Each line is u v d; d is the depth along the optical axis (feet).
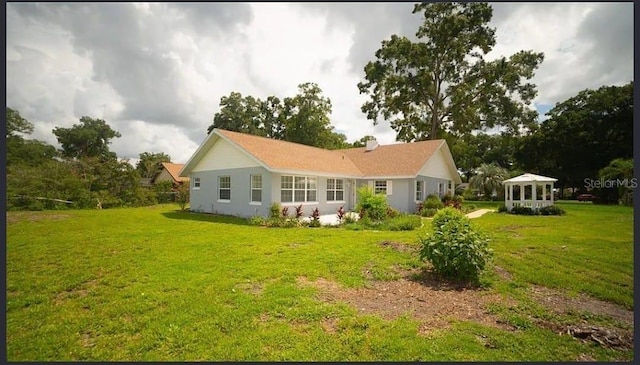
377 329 13.03
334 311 14.80
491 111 110.73
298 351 11.45
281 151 62.90
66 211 65.67
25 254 26.21
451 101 116.26
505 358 11.09
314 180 61.57
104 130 207.00
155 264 23.09
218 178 63.21
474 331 12.97
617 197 98.43
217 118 160.25
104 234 36.32
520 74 103.24
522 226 46.06
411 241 31.48
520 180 70.79
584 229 42.37
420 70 109.50
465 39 106.42
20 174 70.03
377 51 113.50
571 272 21.59
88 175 81.46
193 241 32.12
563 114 136.87
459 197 85.10
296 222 45.34
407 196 68.08
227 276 20.21
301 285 18.58
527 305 15.84
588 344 12.07
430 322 13.87
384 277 20.11
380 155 82.33
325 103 148.87
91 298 16.67
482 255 18.80
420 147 80.33
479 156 204.64
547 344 12.00
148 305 15.53
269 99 164.04
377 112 120.78
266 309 14.98
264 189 53.21
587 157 131.03
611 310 15.55
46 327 13.42
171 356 11.23
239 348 11.66
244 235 35.91
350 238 33.81
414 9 109.19
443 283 19.25
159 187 102.78
